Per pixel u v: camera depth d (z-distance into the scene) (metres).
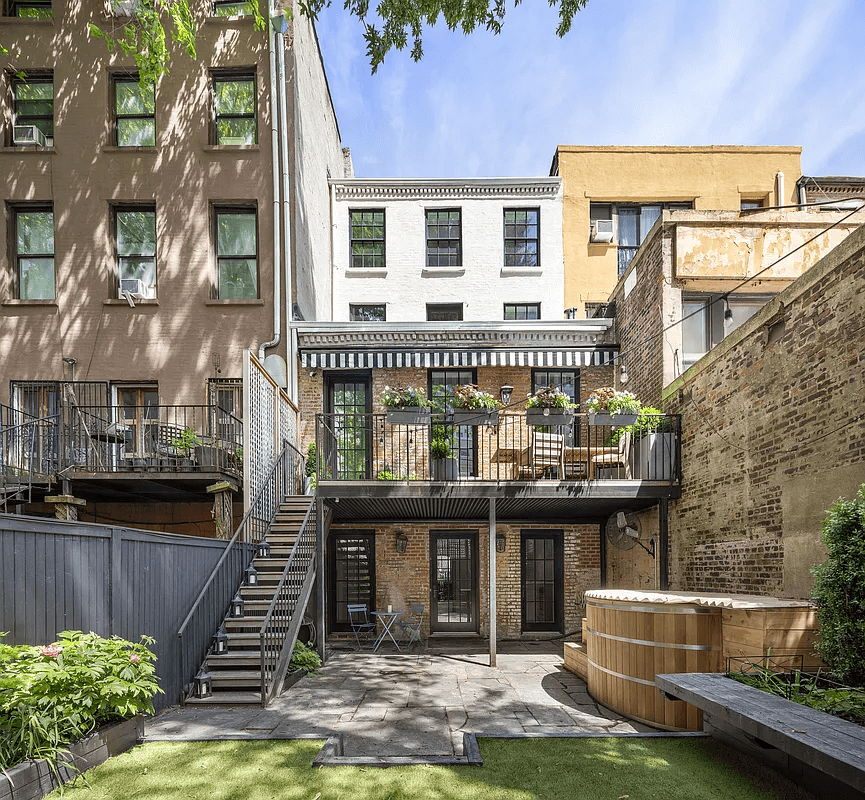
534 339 12.38
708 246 9.83
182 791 4.05
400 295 15.79
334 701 6.95
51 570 4.86
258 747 4.96
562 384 12.72
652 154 16.33
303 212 13.62
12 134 12.71
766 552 7.11
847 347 5.78
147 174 12.53
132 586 6.00
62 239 12.35
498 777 4.31
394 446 12.46
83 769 4.33
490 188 16.03
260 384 9.78
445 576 12.86
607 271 16.06
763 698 4.40
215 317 12.30
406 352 12.14
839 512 4.81
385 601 12.55
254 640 7.59
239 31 12.75
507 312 15.79
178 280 12.36
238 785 4.16
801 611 5.39
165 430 11.43
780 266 9.72
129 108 12.87
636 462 10.15
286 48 12.90
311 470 11.89
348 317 15.84
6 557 4.38
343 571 12.80
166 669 6.56
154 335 12.24
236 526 11.17
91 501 11.54
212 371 12.17
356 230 16.19
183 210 12.49
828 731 3.58
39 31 12.70
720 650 5.88
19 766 3.72
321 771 4.43
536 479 9.80
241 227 12.76
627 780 4.25
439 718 6.23
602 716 6.32
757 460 7.35
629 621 6.29
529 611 12.78
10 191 12.43
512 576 12.66
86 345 12.18
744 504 7.63
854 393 5.66
